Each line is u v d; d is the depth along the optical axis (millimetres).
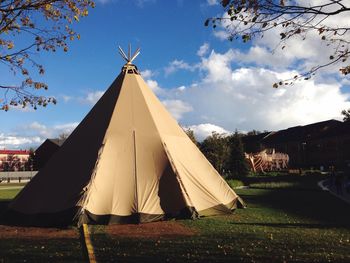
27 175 70750
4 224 13562
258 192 28266
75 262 7914
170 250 9000
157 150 14844
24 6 11156
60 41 12766
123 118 15438
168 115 17094
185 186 14383
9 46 11992
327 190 29531
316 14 7227
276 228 12258
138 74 17484
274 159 60094
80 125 16016
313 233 11352
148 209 13398
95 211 12977
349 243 9875
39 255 8531
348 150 59062
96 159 14000
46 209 13344
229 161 51219
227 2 7398
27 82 12461
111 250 9008
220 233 11250
